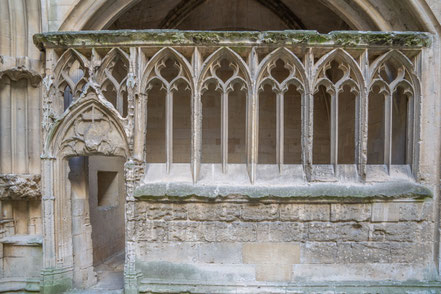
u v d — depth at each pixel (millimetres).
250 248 4031
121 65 6809
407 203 4023
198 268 4023
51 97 4000
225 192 3900
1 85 4098
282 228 4023
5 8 4055
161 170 4148
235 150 7453
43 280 3971
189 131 7430
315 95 7789
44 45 3969
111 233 6316
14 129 4164
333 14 6688
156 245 4031
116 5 4504
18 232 4352
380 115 5363
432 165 4078
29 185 4090
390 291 3908
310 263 4031
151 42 3920
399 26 4340
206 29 7492
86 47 3979
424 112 4059
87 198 4594
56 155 4059
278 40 3873
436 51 4031
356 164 4109
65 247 4141
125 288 3877
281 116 4078
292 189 3918
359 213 4008
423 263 4066
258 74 4004
